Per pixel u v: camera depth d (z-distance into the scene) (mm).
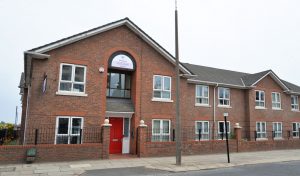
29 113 13906
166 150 16016
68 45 15320
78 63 15422
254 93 25125
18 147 12492
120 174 10648
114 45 16719
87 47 15844
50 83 14555
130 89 17812
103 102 15781
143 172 11148
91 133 15172
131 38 17391
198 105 21984
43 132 14055
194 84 22219
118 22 16672
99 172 11008
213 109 22797
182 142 16984
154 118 17375
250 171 11945
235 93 24625
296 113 28484
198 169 12117
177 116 13234
